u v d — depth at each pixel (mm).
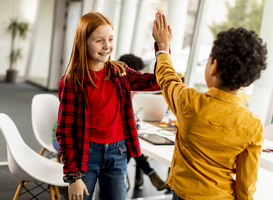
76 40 1370
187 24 4766
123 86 1459
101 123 1399
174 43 4801
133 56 2826
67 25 9000
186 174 1104
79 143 1391
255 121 1034
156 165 3949
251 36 976
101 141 1402
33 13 10547
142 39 5895
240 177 1058
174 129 2795
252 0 3875
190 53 4695
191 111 1068
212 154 1064
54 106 3086
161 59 1263
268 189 1703
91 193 1449
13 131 2131
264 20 3643
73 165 1370
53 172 2148
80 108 1383
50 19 9648
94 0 7469
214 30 4391
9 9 10141
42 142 2758
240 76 969
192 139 1081
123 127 1475
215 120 1037
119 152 1455
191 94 1089
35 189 2824
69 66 1420
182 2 4719
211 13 4426
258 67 970
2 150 3719
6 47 10359
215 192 1064
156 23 1304
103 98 1397
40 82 10117
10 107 6332
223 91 1047
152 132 2564
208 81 1104
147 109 3021
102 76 1424
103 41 1338
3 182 2881
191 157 1092
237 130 1025
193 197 1080
